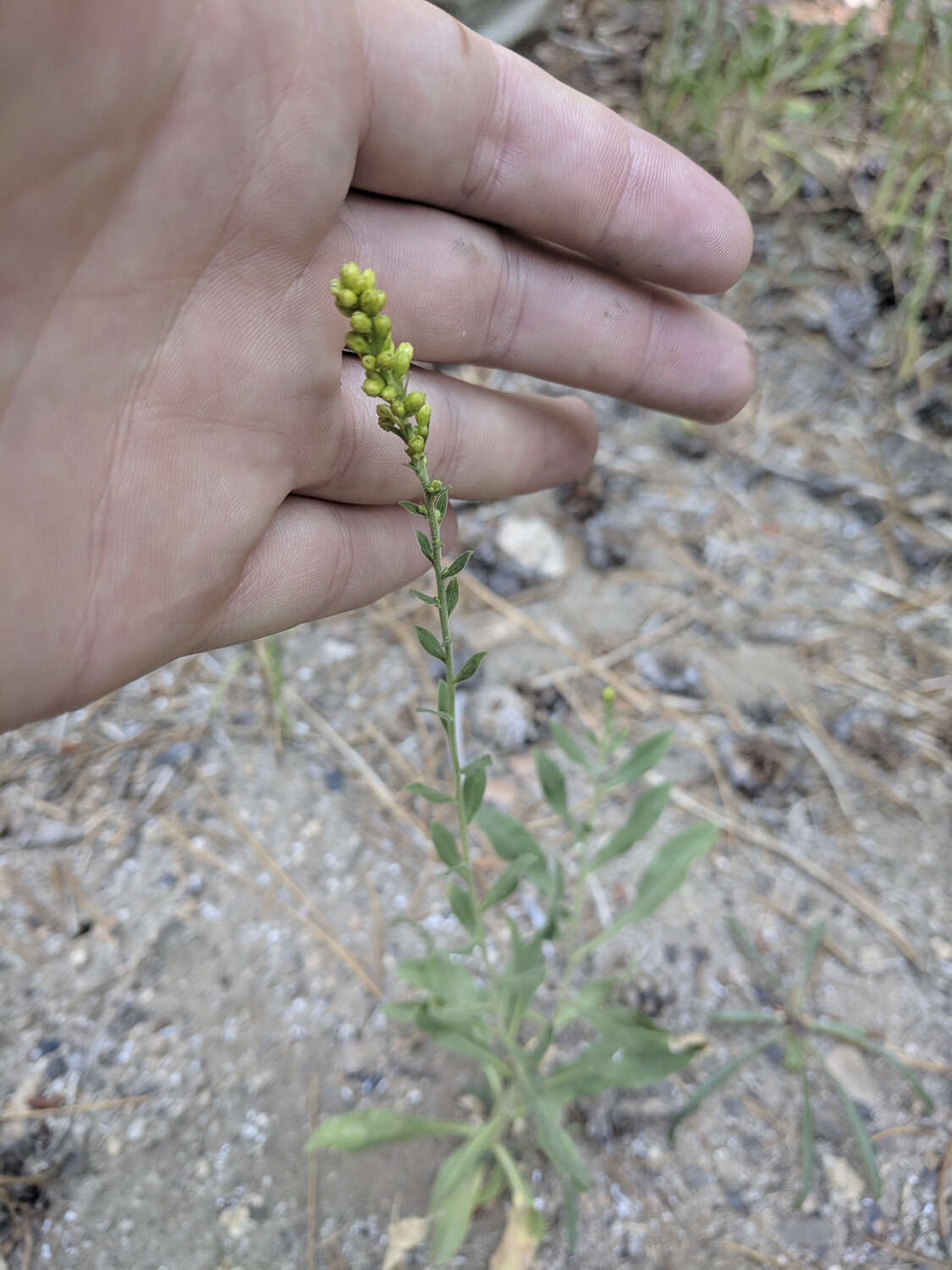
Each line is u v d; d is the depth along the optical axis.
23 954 0.20
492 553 0.27
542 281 0.16
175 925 0.21
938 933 0.21
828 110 0.33
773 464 0.29
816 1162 0.18
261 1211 0.18
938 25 0.31
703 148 0.33
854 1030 0.19
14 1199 0.17
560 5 0.29
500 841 0.16
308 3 0.11
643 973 0.20
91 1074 0.19
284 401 0.13
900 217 0.30
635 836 0.17
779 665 0.25
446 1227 0.16
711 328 0.17
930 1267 0.17
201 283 0.12
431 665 0.25
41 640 0.12
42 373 0.12
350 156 0.12
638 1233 0.18
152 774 0.23
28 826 0.22
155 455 0.13
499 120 0.14
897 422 0.29
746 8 0.36
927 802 0.23
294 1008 0.20
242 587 0.14
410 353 0.09
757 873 0.22
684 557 0.27
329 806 0.22
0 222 0.11
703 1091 0.18
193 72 0.11
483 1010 0.15
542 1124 0.15
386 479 0.16
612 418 0.29
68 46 0.10
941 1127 0.19
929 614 0.26
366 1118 0.17
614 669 0.25
